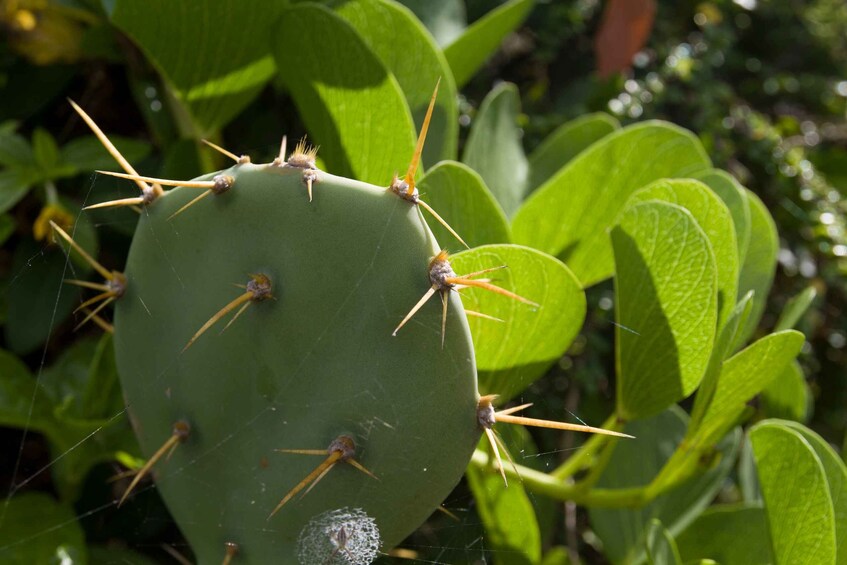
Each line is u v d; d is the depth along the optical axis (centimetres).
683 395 50
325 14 51
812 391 82
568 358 72
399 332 42
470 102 80
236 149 68
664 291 48
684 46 83
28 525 56
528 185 64
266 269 43
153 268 45
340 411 43
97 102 68
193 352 44
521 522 56
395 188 42
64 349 66
